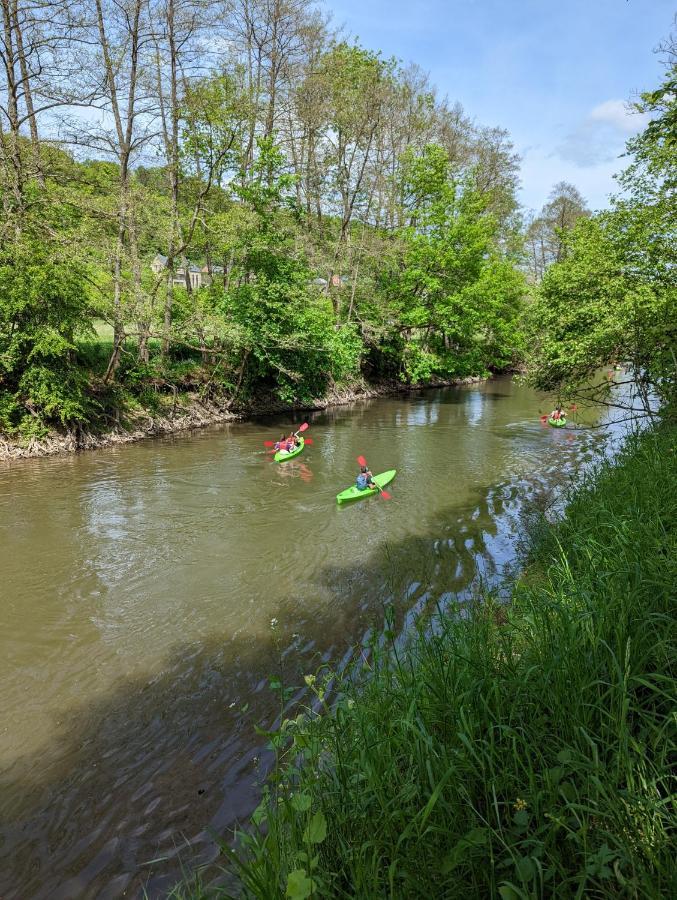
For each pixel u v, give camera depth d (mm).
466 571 8258
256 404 23031
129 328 17562
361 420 22609
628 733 2359
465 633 4109
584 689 2744
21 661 6184
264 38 22609
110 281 16531
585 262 13203
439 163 28203
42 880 3631
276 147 19719
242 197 20016
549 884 2072
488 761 2604
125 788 4398
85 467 14258
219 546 9469
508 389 34406
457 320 29109
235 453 16281
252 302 20078
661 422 11250
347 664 5973
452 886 2166
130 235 18094
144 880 3572
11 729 5113
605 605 3414
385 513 11156
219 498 12078
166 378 19734
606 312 11727
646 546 4539
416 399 29406
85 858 3783
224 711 5324
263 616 7137
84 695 5605
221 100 17281
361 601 7477
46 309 14367
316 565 8695
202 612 7258
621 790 2162
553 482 13320
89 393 16844
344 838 2631
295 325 21172
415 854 2297
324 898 2285
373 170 28078
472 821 2354
